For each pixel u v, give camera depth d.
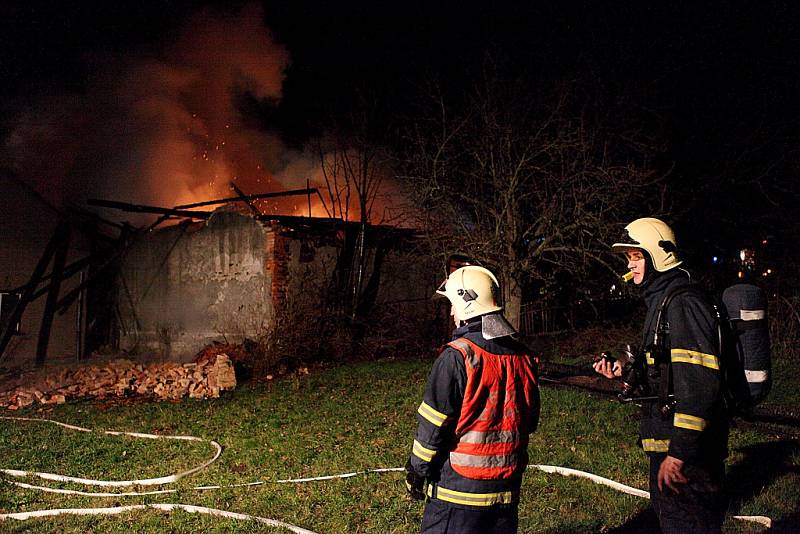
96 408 9.78
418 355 14.84
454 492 3.02
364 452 6.84
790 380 10.70
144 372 12.52
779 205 14.09
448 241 13.15
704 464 3.13
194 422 8.62
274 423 8.38
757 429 7.47
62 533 4.86
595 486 5.62
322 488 5.72
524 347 3.27
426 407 3.01
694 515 3.13
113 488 5.98
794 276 13.20
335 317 14.27
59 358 16.19
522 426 3.13
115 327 17.31
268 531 4.79
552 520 4.87
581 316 16.55
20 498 5.62
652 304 3.35
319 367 13.18
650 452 3.31
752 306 3.18
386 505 5.26
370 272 15.59
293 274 14.20
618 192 11.97
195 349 15.30
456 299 3.22
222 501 5.46
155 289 16.38
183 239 15.80
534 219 13.20
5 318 15.02
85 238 17.08
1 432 8.15
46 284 16.28
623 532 4.70
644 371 3.35
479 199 13.41
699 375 2.98
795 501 5.18
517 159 12.95
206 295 15.22
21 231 15.92
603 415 8.16
